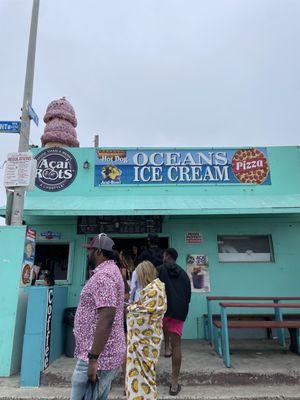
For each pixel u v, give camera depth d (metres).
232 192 8.73
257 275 8.15
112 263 3.12
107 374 2.80
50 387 5.16
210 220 8.42
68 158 8.77
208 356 6.19
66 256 8.48
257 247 8.44
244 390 5.05
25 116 6.66
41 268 8.39
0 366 5.52
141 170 8.81
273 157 8.95
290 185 8.80
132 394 3.79
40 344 5.31
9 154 6.40
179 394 4.87
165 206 7.30
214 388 5.14
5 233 6.06
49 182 8.62
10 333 5.64
